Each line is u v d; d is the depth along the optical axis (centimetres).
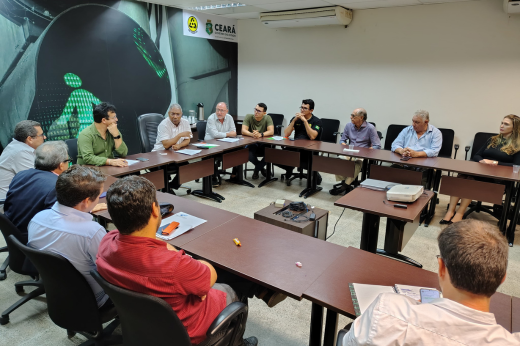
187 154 355
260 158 598
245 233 178
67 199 140
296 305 215
